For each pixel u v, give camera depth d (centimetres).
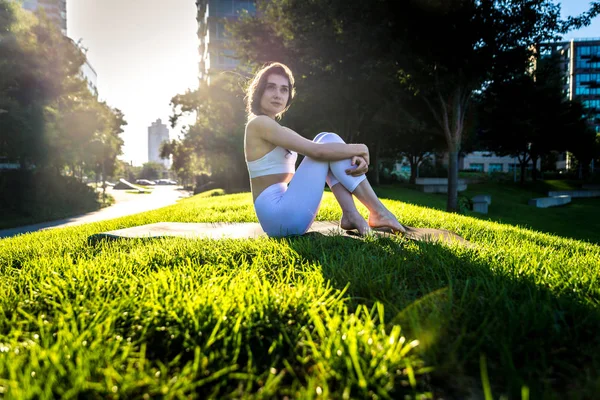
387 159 4969
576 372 125
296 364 132
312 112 2084
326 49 1461
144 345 134
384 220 352
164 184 12075
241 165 3425
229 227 481
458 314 161
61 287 208
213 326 151
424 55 1298
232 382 123
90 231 587
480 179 4322
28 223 2098
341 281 204
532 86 2986
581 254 337
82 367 120
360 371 115
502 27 1202
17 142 2252
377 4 1227
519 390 114
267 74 349
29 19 2520
